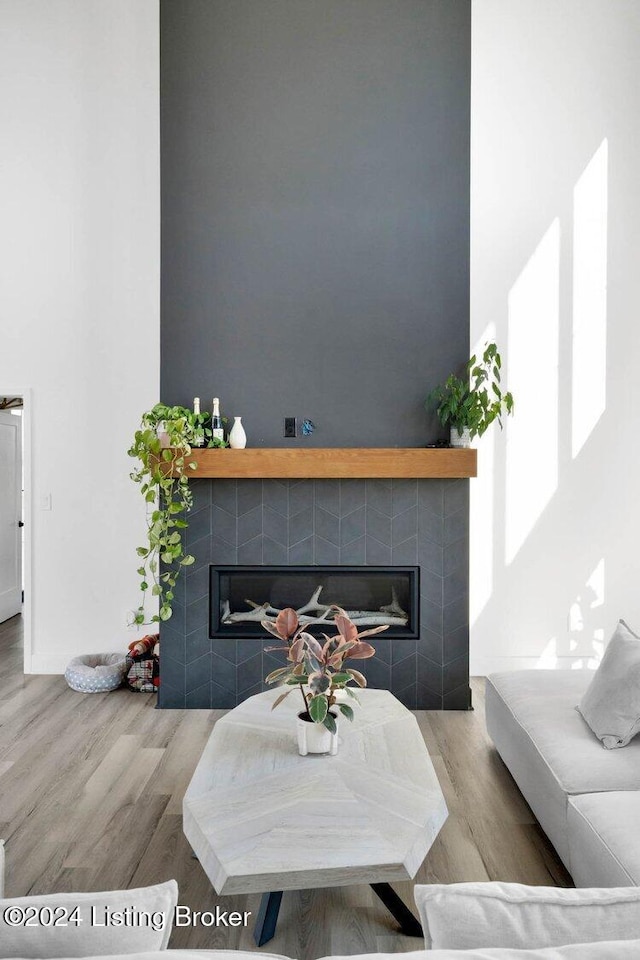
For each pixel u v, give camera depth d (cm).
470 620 437
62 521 444
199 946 188
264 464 367
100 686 402
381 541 379
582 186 434
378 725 238
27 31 439
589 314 435
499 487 435
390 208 385
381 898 196
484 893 95
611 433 435
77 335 442
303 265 385
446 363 383
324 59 387
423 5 385
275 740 224
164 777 291
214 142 386
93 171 441
